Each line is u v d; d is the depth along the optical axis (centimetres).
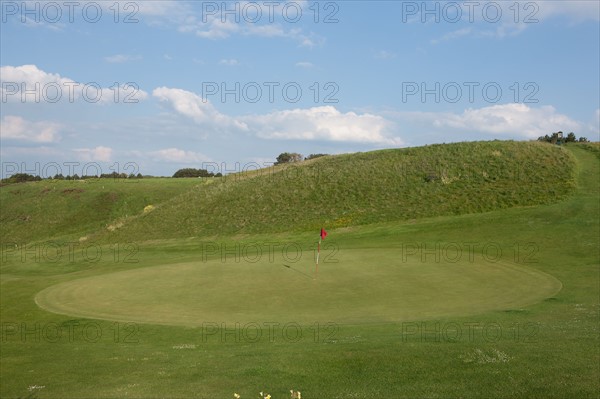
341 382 943
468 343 1168
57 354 1356
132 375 1084
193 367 1123
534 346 1111
